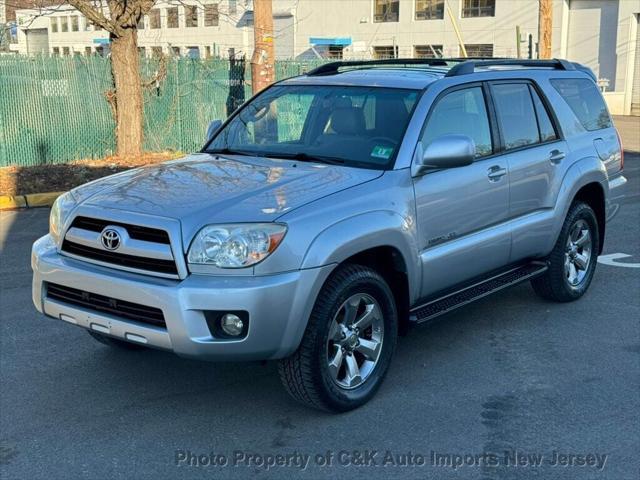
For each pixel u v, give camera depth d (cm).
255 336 391
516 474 386
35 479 381
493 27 3938
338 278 427
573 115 651
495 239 543
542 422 441
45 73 1508
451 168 505
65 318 439
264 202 416
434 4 4141
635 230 975
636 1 3491
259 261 391
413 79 530
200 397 475
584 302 668
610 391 484
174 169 492
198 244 394
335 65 610
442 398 473
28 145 1505
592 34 3678
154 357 538
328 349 434
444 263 500
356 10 4444
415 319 486
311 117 539
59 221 451
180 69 1694
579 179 626
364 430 432
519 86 596
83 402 467
